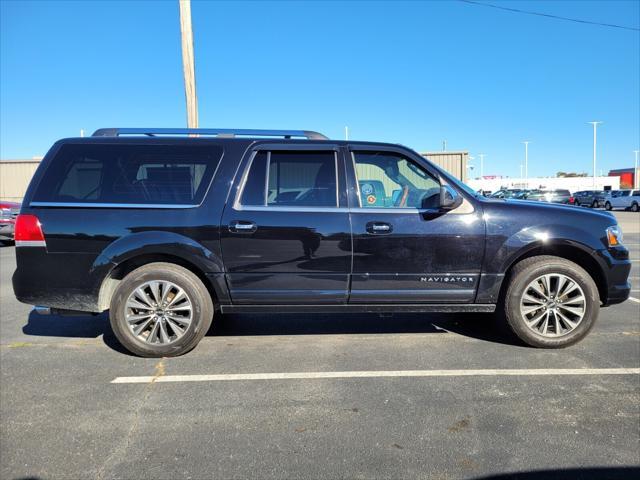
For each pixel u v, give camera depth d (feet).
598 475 8.07
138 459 8.61
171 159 13.62
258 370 12.66
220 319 17.62
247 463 8.47
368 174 13.97
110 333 15.98
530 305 13.93
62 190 13.32
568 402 10.69
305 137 14.34
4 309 19.49
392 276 13.52
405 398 10.94
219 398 11.02
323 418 10.05
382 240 13.38
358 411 10.34
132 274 13.28
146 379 12.12
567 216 13.78
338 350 14.16
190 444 9.09
